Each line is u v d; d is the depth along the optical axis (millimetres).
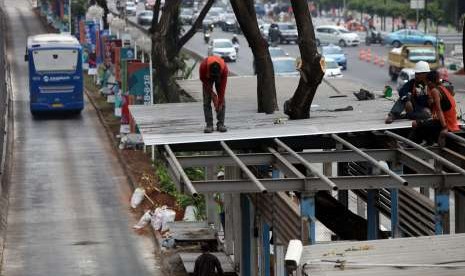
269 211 25922
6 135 59031
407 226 24484
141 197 44688
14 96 77875
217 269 31297
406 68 83312
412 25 140125
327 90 39562
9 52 104375
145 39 56125
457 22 128875
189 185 21281
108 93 71562
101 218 43156
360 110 31641
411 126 26969
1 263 36594
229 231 34969
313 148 27406
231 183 22500
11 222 42562
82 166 53500
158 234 39906
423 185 22219
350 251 16688
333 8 171500
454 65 91188
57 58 67938
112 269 36062
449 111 25812
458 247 16781
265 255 27531
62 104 68375
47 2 135500
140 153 55188
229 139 26266
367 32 128625
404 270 15852
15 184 49500
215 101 27625
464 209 24453
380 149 25719
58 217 43438
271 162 25266
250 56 108938
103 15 88875
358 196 32125
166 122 30219
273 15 167500
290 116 29875
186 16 137000
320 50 100312
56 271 35781
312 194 22016
